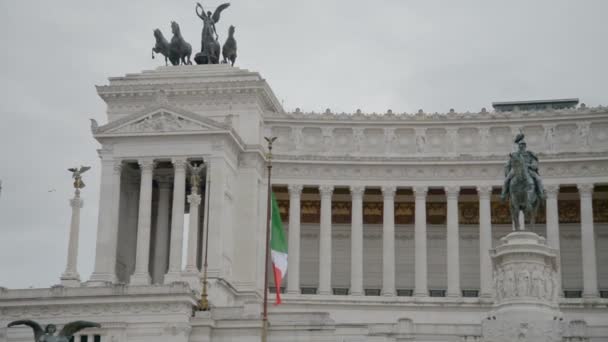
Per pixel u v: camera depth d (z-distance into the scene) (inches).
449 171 4434.1
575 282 4493.1
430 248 4633.4
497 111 4714.6
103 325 3331.7
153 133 4094.5
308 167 4446.4
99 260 4020.7
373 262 4633.4
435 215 4655.5
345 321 4109.3
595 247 4493.1
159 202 4387.3
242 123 4352.9
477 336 3068.4
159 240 4335.6
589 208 4315.9
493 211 4596.5
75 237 3713.1
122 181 4303.6
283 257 3257.9
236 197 4274.1
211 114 4375.0
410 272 4606.3
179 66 4478.3
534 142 4461.1
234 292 4042.8
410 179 4441.4
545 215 4532.5
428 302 4151.1
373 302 4151.1
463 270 4584.2
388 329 3240.7
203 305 3356.3
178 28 4559.5
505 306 2950.3
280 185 4451.3
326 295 4296.3
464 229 4616.1
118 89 4392.2
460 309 4124.0
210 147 4082.2
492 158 4399.6
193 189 3777.1
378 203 4687.5
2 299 3412.9
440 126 4512.8
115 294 3353.8
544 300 2952.8
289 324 3282.5
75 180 3762.3
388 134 4530.0
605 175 4325.8
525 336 2893.7
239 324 3307.1
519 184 3051.2
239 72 4409.5
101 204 4087.1
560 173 4362.7
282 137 4522.6
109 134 4124.0
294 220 4384.8
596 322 3981.3
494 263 3034.0
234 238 4239.7
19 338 3385.8
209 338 3304.6
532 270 2955.2
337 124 4522.6
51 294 3412.9
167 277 3782.0
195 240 3747.5
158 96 4138.8
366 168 4456.2
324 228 4382.4
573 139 4434.1
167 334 3292.3
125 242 4296.3
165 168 4372.5
